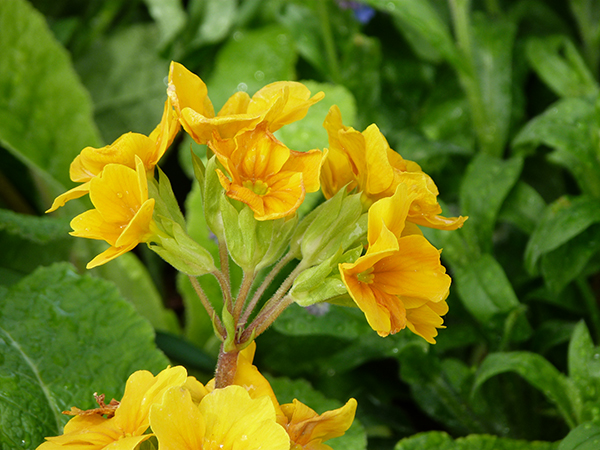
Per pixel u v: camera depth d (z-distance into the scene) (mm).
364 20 583
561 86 540
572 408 394
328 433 317
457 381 435
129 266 505
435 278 306
